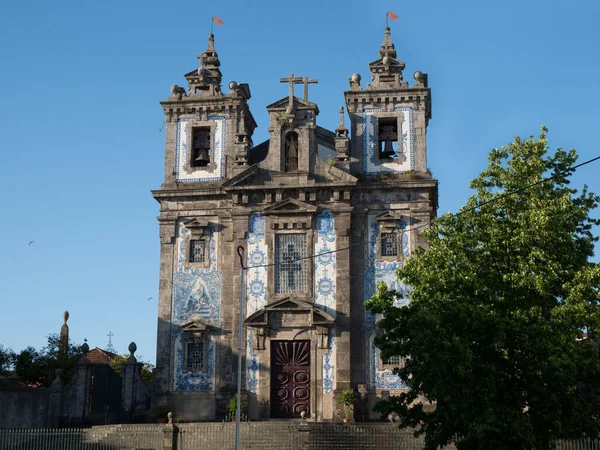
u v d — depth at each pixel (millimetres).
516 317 29047
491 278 30469
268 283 43375
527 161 31672
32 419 42562
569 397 28438
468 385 27984
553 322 28766
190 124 46969
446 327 28969
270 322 42812
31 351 54969
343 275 42906
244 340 42938
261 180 44688
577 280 29031
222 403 42406
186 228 45031
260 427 36812
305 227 43688
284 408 42188
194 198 45406
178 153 46656
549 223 29781
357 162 45219
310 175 44406
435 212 46750
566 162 31750
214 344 43500
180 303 44219
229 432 36844
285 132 45188
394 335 31156
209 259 44594
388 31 47781
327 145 47281
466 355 27641
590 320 28109
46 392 43312
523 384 28781
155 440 37156
